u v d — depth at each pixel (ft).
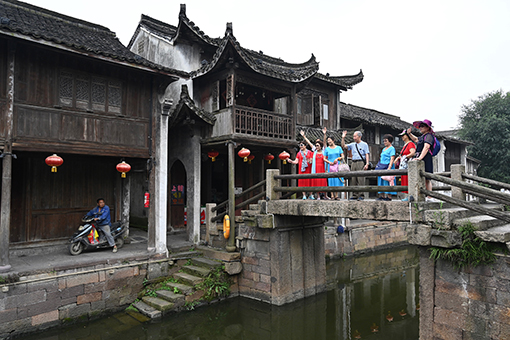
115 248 29.37
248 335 24.43
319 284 31.42
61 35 26.81
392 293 33.96
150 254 28.53
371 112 69.62
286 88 37.78
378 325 26.40
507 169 74.95
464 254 16.08
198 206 35.40
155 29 43.09
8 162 22.39
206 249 32.48
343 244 46.78
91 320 24.47
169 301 26.05
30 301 21.91
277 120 36.52
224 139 32.91
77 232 28.60
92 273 24.77
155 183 29.71
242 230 30.66
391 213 19.83
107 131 27.25
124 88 28.50
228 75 33.40
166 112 30.22
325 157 27.45
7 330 20.93
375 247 51.65
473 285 16.21
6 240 22.12
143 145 29.22
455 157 71.15
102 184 33.37
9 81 22.59
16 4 30.01
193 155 35.40
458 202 16.78
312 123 50.78
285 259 28.30
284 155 33.06
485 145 77.61
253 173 45.32
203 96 37.27
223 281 29.63
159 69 27.30
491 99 81.05
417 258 48.85
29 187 28.78
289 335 24.62
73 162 31.53
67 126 25.22
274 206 27.43
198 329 24.94
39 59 24.26
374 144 60.29
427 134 19.88
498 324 15.43
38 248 28.81
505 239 15.06
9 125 22.50
